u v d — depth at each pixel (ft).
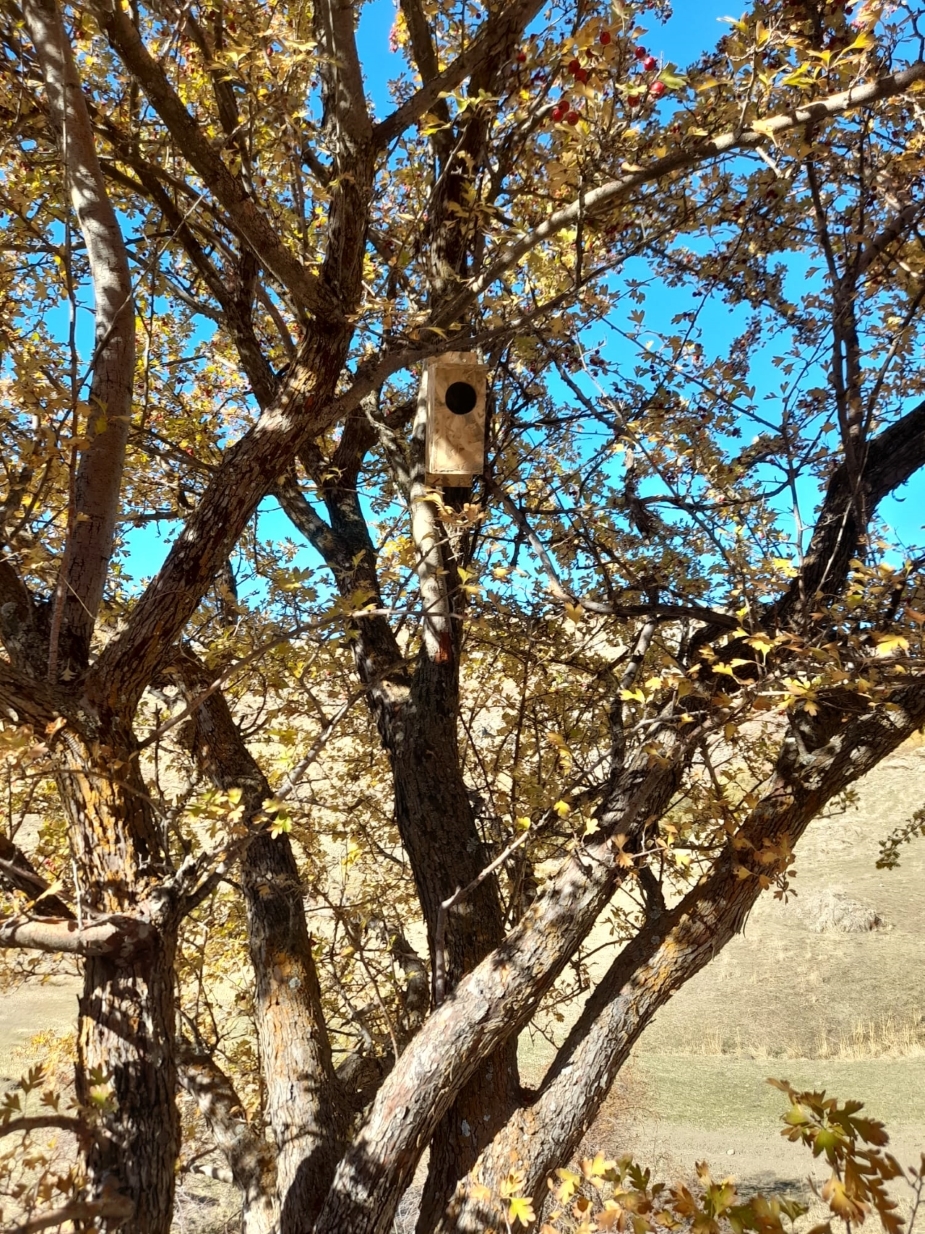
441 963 13.64
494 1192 11.68
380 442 17.99
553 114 10.52
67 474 10.41
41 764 10.36
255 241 10.48
